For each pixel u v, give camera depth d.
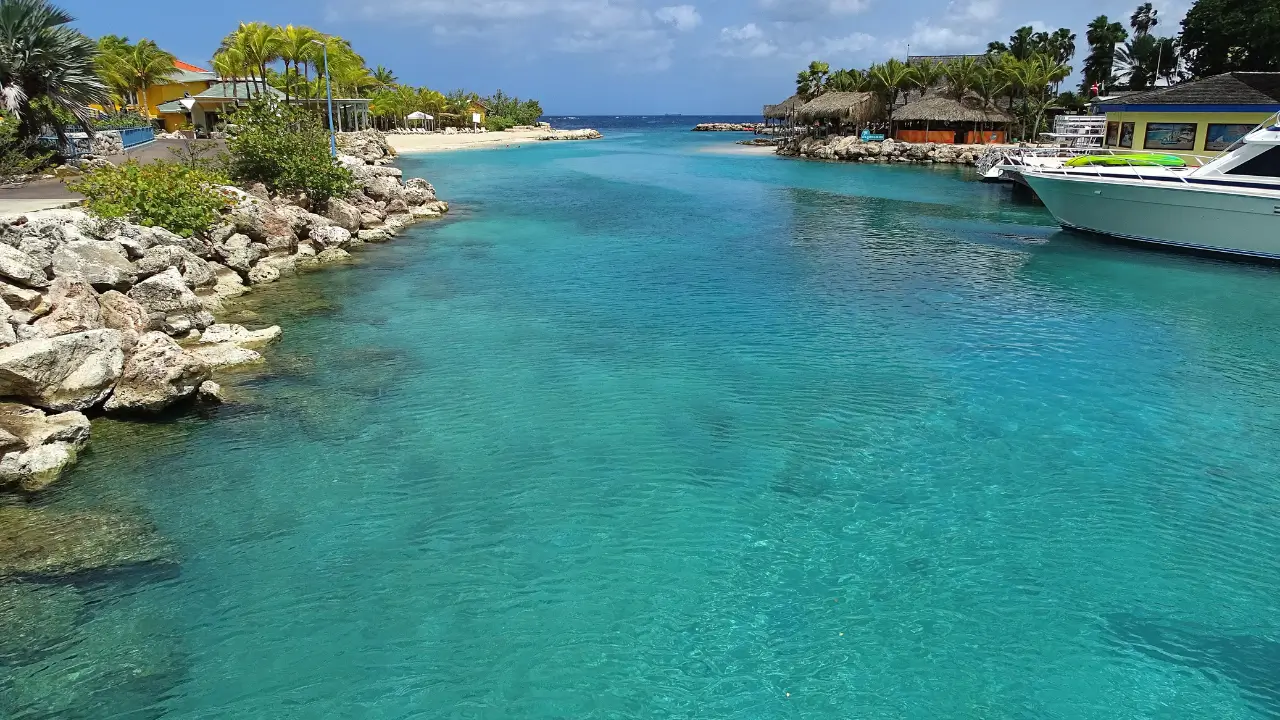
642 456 10.00
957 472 9.74
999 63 60.97
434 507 8.72
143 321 12.41
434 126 96.69
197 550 7.81
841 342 14.63
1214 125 33.97
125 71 58.16
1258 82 33.72
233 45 54.34
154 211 16.91
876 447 10.37
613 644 6.68
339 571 7.56
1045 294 18.47
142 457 9.63
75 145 30.41
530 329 15.21
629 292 18.31
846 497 9.12
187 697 5.99
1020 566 7.86
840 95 67.69
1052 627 6.97
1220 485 9.50
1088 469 9.88
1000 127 61.66
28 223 12.62
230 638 6.63
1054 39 76.38
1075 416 11.43
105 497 8.70
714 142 94.75
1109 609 7.23
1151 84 64.38
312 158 24.22
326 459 9.74
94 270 12.69
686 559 7.88
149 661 6.34
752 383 12.53
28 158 25.06
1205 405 11.85
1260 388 12.52
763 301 17.58
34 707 5.82
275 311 16.14
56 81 25.91
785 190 41.03
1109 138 38.16
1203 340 14.95
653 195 38.25
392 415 11.08
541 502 8.88
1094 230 25.69
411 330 15.02
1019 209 33.81
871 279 19.94
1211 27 48.28
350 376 12.49
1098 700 6.14
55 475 9.04
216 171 23.58
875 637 6.82
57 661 6.29
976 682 6.31
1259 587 7.57
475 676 6.30
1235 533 8.48
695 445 10.33
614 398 11.84
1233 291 18.91
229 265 17.88
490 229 27.33
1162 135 35.56
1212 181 22.45
